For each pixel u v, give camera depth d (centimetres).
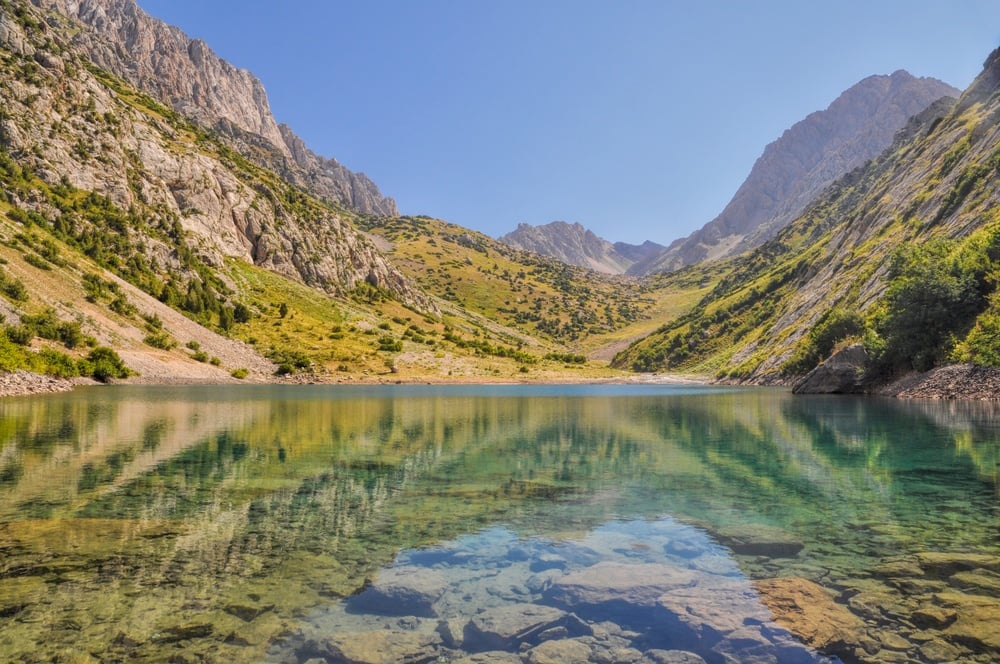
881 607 876
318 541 1252
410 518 1463
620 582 996
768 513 1506
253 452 2611
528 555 1166
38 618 836
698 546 1217
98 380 8906
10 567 1053
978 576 1009
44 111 15700
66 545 1194
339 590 970
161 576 1020
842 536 1278
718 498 1697
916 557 1123
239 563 1098
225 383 11281
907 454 2483
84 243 13288
